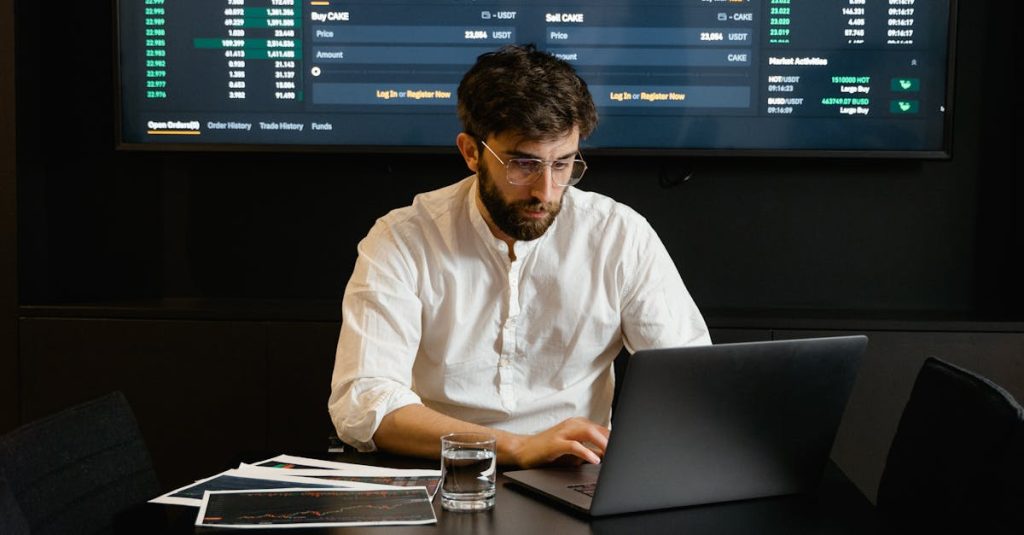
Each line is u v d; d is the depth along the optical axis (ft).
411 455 5.51
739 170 10.62
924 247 10.67
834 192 10.63
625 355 9.61
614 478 4.46
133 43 10.25
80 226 10.80
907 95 10.18
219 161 10.73
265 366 9.77
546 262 6.29
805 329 9.67
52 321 9.85
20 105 9.96
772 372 4.65
